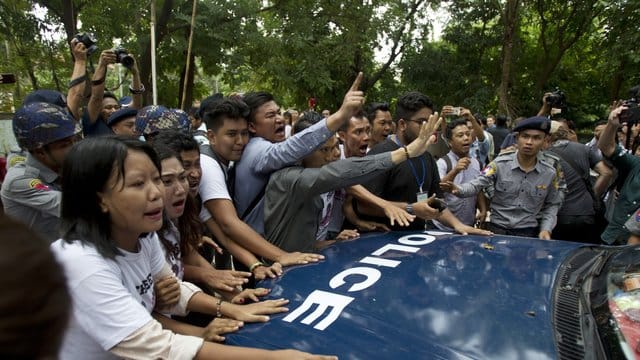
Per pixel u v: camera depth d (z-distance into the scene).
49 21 9.63
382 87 16.61
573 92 18.42
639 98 3.22
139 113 2.67
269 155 2.35
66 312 0.51
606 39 14.35
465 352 1.37
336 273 2.00
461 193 3.32
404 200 2.93
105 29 9.43
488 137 6.34
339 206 3.07
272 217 2.31
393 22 13.14
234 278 2.16
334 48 12.84
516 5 13.70
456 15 16.72
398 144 3.07
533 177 3.29
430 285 1.80
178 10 10.23
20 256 0.48
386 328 1.54
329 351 1.47
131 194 1.38
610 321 1.43
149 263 1.70
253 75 12.75
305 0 12.23
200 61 11.81
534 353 1.34
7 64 9.40
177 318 2.25
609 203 4.13
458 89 16.58
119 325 1.36
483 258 2.07
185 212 2.22
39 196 2.14
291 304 1.79
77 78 3.11
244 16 10.74
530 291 1.72
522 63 17.84
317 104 15.98
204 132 3.87
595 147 4.19
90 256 1.38
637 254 1.87
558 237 3.81
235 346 1.52
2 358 0.46
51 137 2.11
